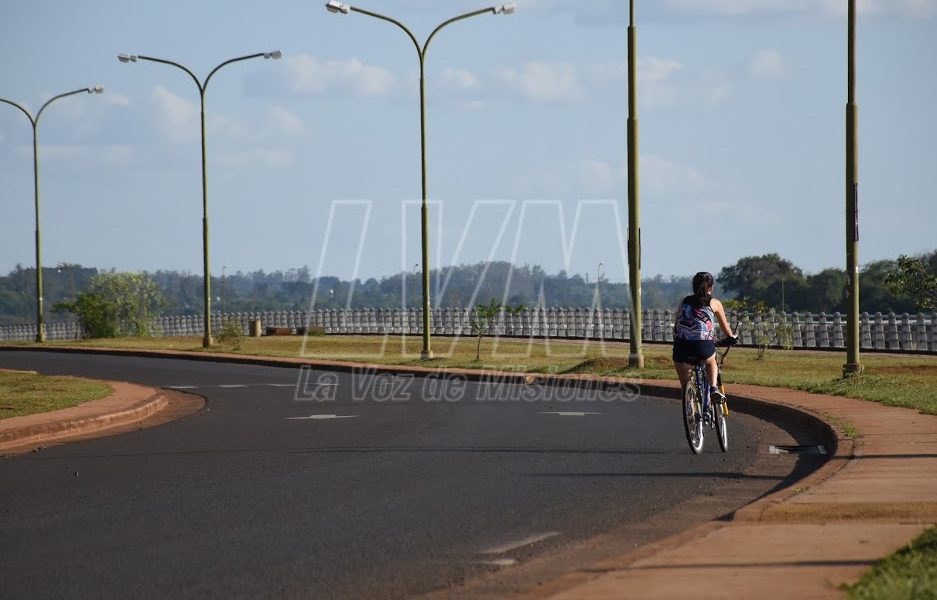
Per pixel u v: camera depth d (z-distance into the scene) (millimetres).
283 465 53156
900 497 37969
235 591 29344
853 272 86062
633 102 106688
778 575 27859
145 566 32312
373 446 60031
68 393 95938
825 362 120938
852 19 84250
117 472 52219
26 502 44188
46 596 29125
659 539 35062
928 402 68062
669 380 97125
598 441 60625
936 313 143500
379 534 36344
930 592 25000
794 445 57656
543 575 30609
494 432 65812
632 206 108188
